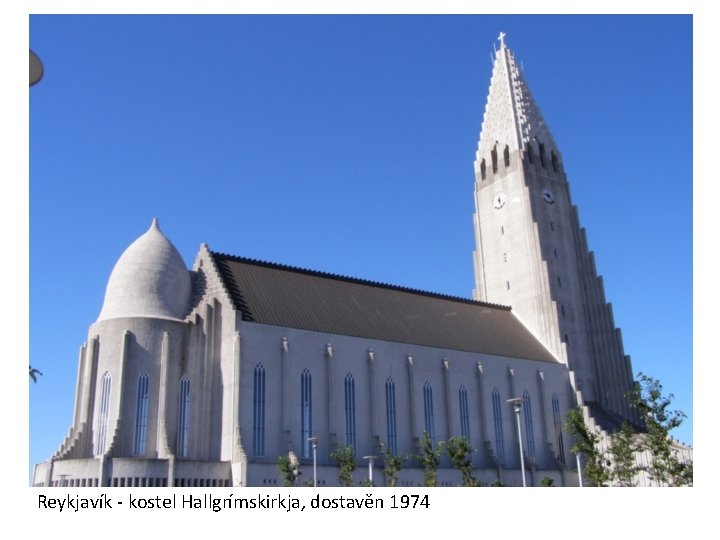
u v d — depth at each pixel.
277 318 88.12
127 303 87.56
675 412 61.38
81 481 72.94
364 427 89.00
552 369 111.94
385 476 86.44
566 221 132.38
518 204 129.50
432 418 95.56
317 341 89.00
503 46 145.25
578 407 96.88
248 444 79.19
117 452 78.12
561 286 124.62
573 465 106.69
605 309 128.00
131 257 90.88
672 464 60.56
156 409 82.44
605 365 123.81
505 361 106.44
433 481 81.75
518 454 101.88
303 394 85.62
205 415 82.19
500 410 102.94
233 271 93.12
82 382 88.38
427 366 97.75
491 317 118.75
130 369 82.69
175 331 86.31
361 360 92.00
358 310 99.44
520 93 139.62
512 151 133.12
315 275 102.19
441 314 110.56
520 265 126.25
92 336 86.25
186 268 94.62
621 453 74.38
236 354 81.50
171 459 74.06
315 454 74.62
